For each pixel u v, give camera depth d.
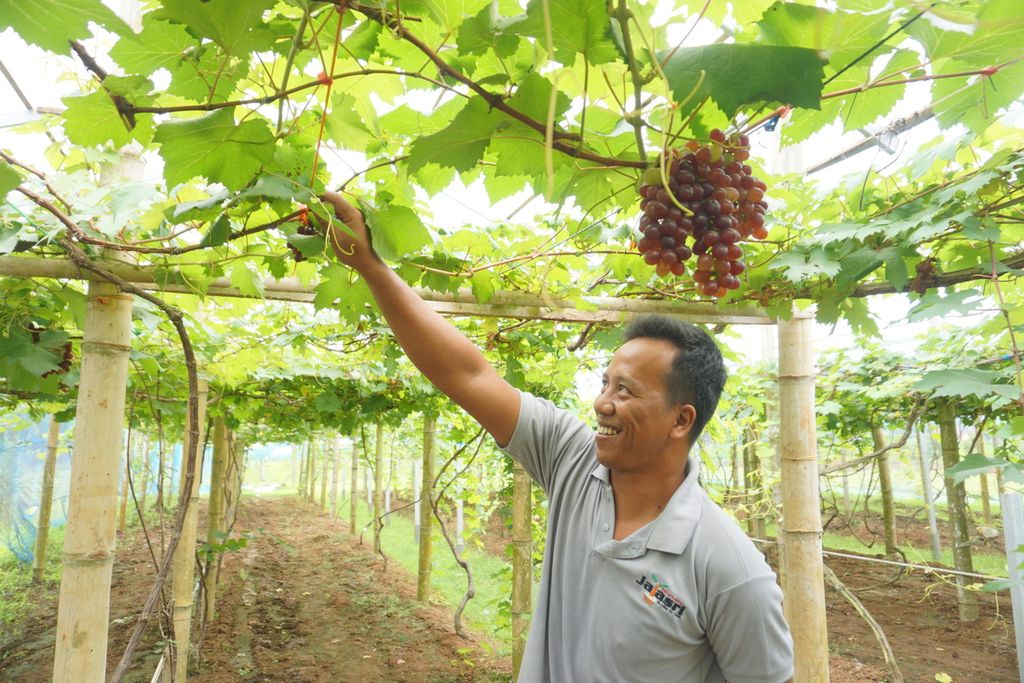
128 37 1.13
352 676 5.55
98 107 1.25
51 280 2.57
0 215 2.00
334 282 2.11
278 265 2.19
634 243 2.24
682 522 1.40
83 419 2.18
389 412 6.48
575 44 1.07
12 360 2.62
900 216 2.09
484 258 2.62
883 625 6.88
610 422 1.43
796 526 2.97
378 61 1.39
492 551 10.67
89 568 2.15
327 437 11.88
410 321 1.58
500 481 6.98
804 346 3.02
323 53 1.33
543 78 1.15
